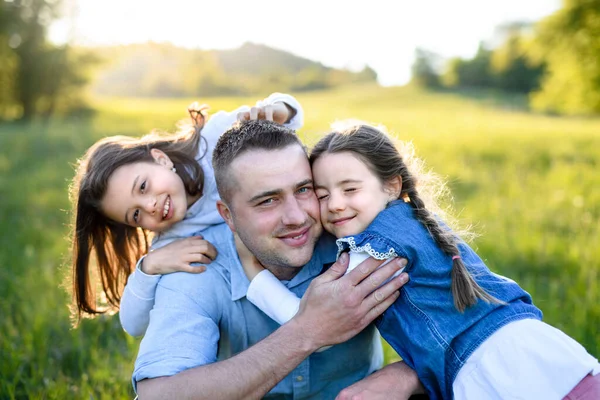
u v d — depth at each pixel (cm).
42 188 1012
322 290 212
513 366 211
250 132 224
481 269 235
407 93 6488
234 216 227
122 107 4078
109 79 7212
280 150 220
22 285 495
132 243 286
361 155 232
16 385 349
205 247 241
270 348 206
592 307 398
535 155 1284
